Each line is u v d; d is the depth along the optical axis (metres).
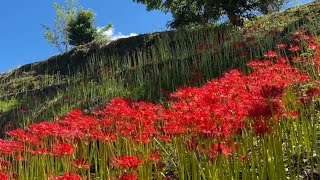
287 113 4.62
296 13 14.19
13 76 17.53
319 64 7.23
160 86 11.05
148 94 10.86
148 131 5.11
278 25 13.37
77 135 5.53
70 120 5.55
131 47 16.06
